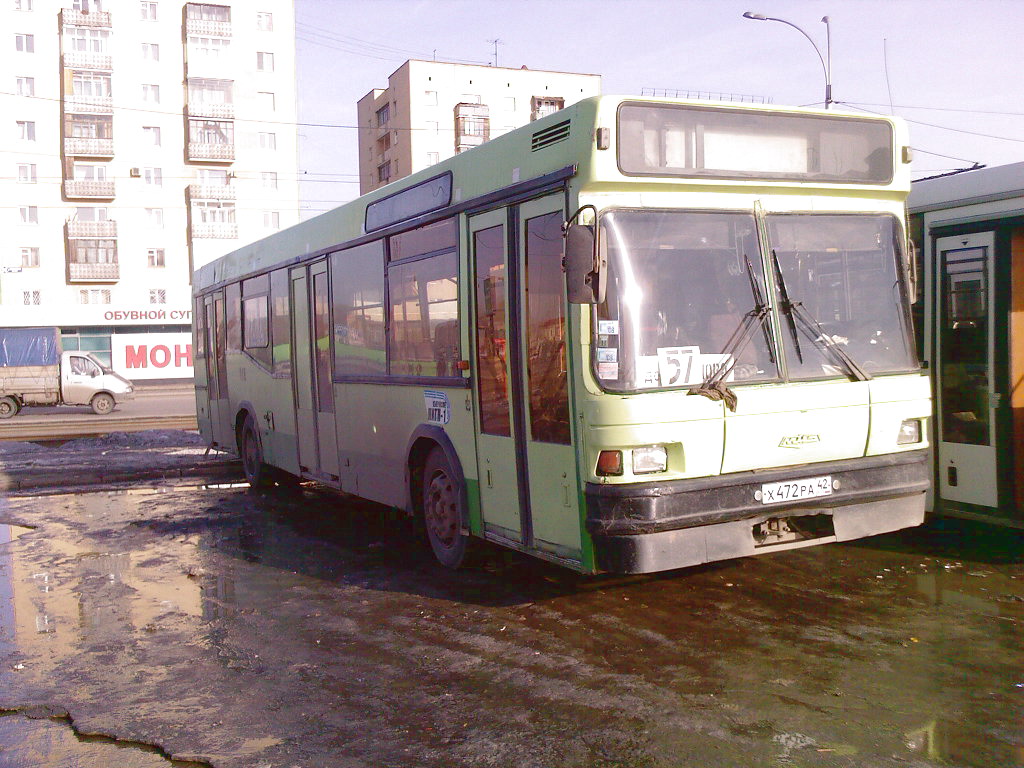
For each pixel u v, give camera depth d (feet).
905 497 20.29
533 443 19.83
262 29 199.82
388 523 32.55
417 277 25.13
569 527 18.72
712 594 21.26
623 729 14.19
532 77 233.14
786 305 19.07
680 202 18.38
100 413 98.22
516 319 20.31
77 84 186.91
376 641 19.16
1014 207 22.00
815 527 19.58
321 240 32.14
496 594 22.26
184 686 16.98
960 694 15.14
